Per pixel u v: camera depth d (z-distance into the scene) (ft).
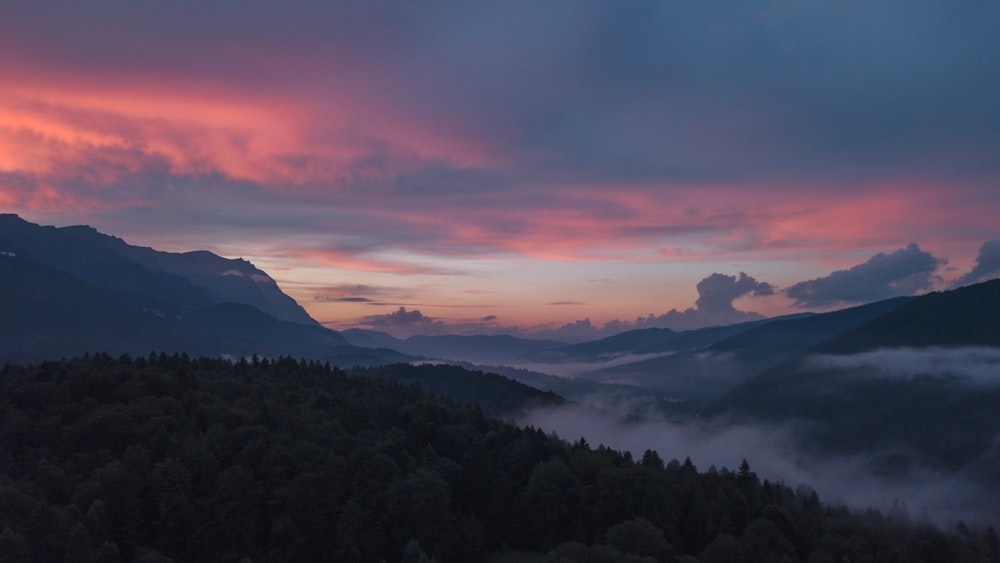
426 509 399.24
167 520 370.12
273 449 424.46
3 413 449.06
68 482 377.91
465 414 573.74
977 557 490.08
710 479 513.45
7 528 309.22
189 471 397.19
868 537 489.67
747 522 458.50
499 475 474.08
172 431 449.06
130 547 359.05
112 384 503.20
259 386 585.22
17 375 513.86
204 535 372.38
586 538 434.71
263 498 399.24
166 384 522.47
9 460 398.01
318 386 654.12
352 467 422.82
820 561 428.15
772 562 406.21
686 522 458.50
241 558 369.50
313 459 424.46
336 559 390.21
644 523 406.00
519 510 449.48
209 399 508.94
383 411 553.23
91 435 423.23
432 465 449.89
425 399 641.81
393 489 405.59
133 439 428.97
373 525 396.57
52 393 482.28
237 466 400.26
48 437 428.15
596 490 451.53
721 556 408.67
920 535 513.04
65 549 326.03
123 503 363.56
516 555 436.76
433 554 394.93
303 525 393.91
